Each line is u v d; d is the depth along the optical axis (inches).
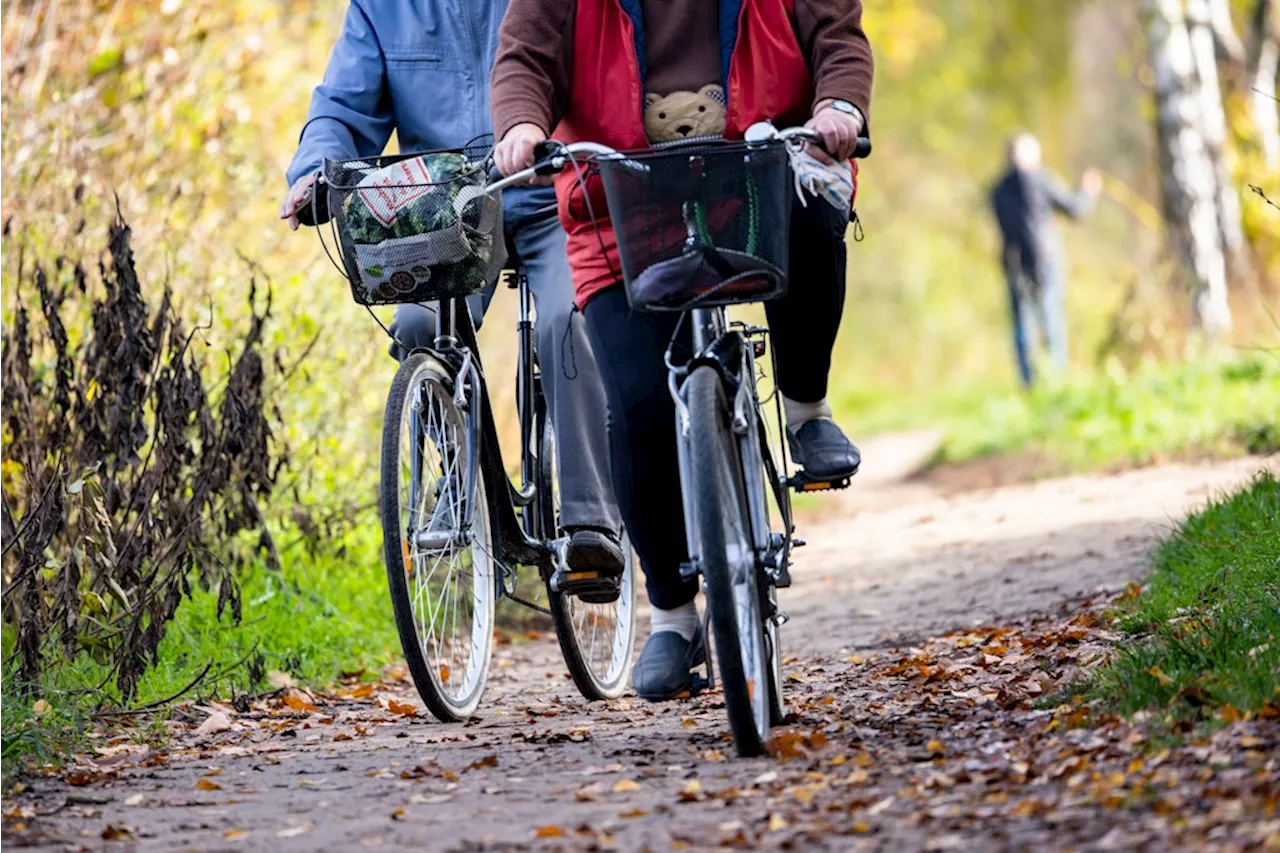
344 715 518.0
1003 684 463.2
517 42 406.9
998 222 1659.7
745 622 388.8
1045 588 679.1
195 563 568.7
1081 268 2422.5
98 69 787.4
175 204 748.0
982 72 3061.0
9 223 580.7
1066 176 2878.9
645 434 415.8
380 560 724.0
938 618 651.5
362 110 510.3
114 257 539.5
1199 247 1525.6
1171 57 1544.0
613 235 414.9
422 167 441.7
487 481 488.7
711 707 479.5
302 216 474.0
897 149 3078.2
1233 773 322.0
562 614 515.5
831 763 373.1
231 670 563.2
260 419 561.0
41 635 506.3
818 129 384.2
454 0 510.0
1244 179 1545.3
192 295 695.1
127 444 532.1
